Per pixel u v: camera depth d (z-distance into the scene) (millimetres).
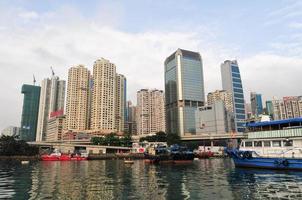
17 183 38062
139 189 31438
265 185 33000
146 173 52656
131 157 155875
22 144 154625
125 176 47094
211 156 154375
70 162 110062
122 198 26078
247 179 39125
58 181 40188
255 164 53812
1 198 26562
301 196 26062
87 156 139125
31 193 29312
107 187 33281
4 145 147000
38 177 46500
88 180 41250
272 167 50500
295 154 47938
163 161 88875
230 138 197125
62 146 184250
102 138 196000
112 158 151875
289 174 43625
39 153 165875
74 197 26812
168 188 32000
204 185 34125
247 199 24969
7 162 114375
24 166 81750
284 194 27156
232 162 91750
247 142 56594
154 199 25469
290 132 49125
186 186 33469
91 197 26719
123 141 196875
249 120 61688
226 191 29344
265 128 54188
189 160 92375
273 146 51469
